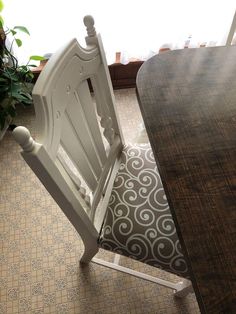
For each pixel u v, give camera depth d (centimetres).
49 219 124
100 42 64
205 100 64
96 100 73
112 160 87
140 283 106
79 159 66
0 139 150
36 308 102
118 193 80
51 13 131
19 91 138
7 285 107
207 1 135
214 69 72
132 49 156
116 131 87
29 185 135
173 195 49
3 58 137
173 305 101
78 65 57
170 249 71
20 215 125
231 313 38
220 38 155
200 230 45
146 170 84
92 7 131
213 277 41
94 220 80
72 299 104
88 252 94
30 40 141
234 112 62
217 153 55
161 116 62
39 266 111
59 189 52
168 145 57
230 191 49
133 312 100
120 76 179
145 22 141
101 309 101
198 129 59
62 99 52
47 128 46
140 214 75
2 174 140
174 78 70
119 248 75
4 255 114
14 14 128
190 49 78
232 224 45
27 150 42
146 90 67
